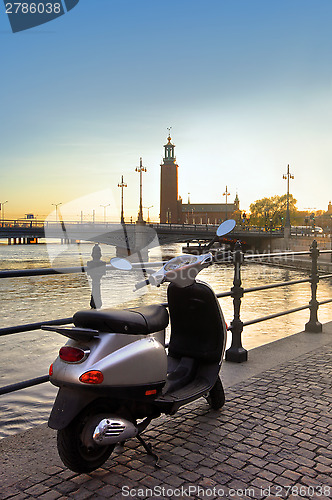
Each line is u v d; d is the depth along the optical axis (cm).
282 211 14962
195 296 353
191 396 325
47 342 1315
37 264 5344
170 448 321
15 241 13250
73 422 258
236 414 384
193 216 18088
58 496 261
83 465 263
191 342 365
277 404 406
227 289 2769
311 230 8356
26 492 264
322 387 452
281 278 3478
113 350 267
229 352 548
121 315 274
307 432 348
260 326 1560
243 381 473
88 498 259
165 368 295
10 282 3447
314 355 575
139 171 7031
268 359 556
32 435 344
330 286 2991
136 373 271
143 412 290
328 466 298
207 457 308
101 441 250
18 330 335
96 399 265
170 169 16238
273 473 288
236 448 321
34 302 2359
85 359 259
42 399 752
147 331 285
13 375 987
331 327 762
